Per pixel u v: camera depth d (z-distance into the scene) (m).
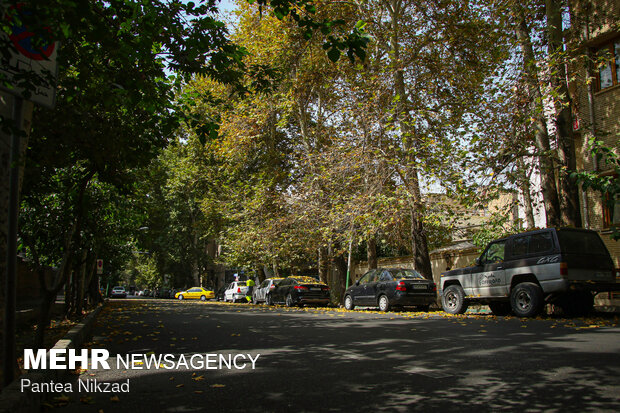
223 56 7.33
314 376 5.68
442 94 19.38
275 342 8.62
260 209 26.05
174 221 48.78
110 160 7.76
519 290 12.26
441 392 4.79
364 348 7.67
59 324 13.89
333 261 27.91
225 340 9.02
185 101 8.54
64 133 6.68
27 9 4.02
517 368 5.72
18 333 11.24
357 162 18.66
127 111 8.24
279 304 25.95
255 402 4.62
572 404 4.26
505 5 15.59
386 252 32.31
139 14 6.43
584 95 17.27
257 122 25.09
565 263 11.51
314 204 21.52
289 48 22.25
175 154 39.47
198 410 4.41
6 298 4.11
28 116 4.51
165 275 62.41
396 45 20.25
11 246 4.13
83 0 4.48
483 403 4.38
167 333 10.30
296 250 26.02
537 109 14.16
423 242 20.22
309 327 11.17
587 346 7.06
